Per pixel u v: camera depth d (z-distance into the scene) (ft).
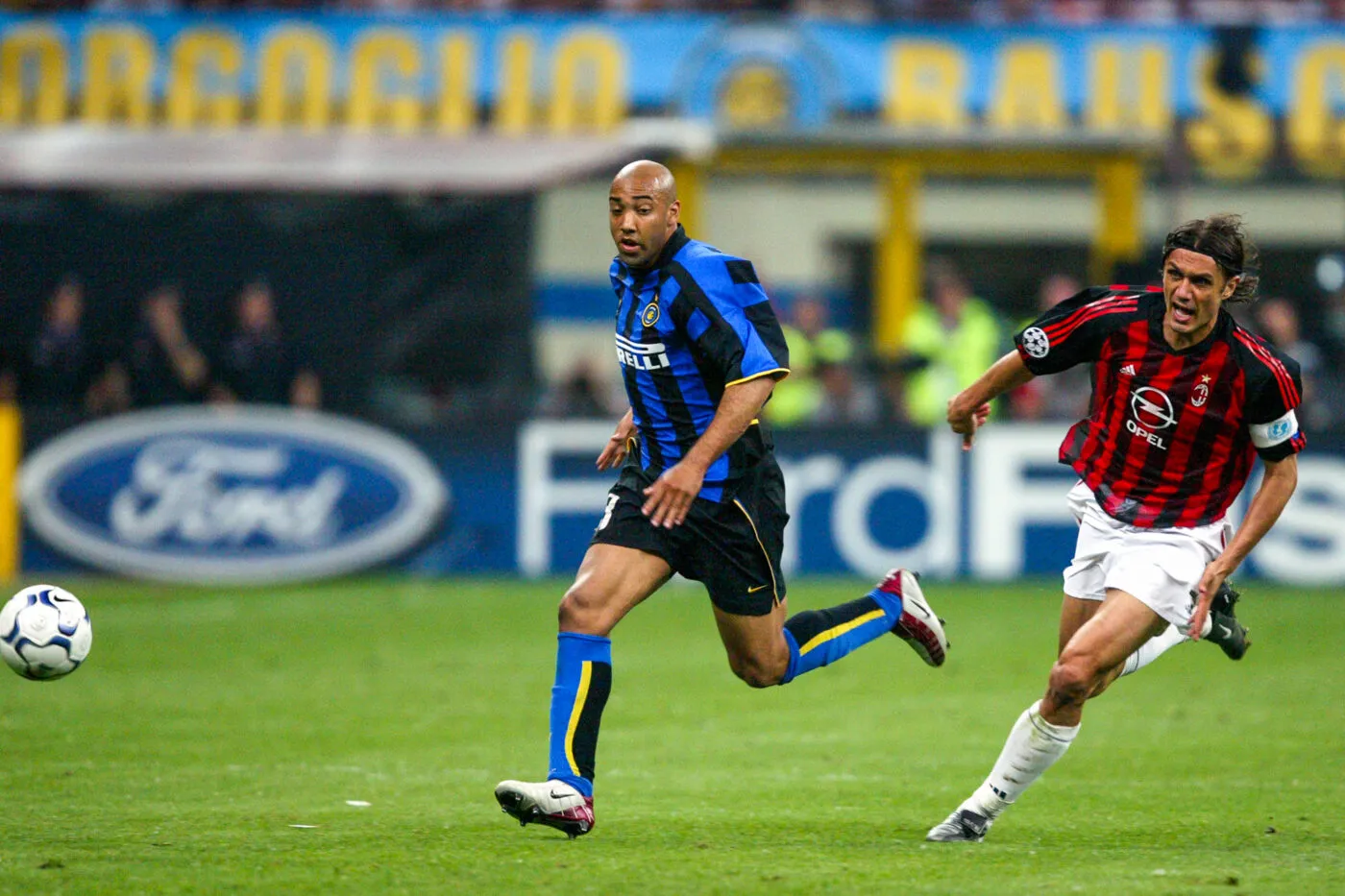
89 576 166.09
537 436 168.96
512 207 202.18
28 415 166.09
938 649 67.15
